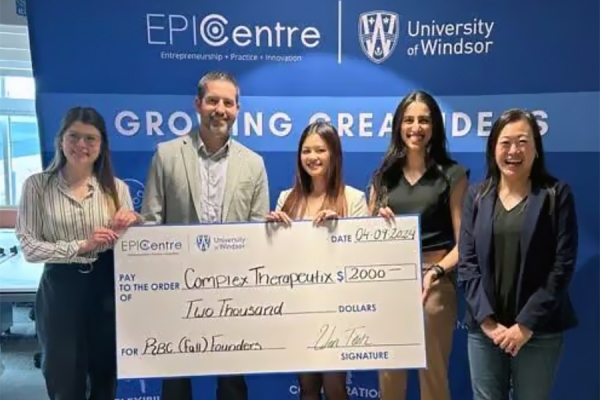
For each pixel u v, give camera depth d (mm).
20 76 3291
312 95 2598
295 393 2744
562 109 2580
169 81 2545
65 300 2189
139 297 2197
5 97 3811
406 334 2219
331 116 2609
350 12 2566
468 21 2570
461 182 2328
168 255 2195
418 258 2203
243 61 2564
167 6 2512
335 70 2590
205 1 2527
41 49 2471
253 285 2213
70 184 2211
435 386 2344
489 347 2143
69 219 2184
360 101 2602
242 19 2545
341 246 2209
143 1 2500
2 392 3271
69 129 2188
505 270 2066
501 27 2566
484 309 2064
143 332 2203
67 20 2473
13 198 3975
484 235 2078
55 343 2211
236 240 2205
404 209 2320
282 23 2559
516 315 2057
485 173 2432
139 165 2561
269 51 2568
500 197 2111
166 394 2420
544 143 2602
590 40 2553
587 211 2613
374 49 2586
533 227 2018
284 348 2229
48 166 2406
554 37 2561
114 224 2160
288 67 2582
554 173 2609
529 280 2035
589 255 2627
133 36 2510
